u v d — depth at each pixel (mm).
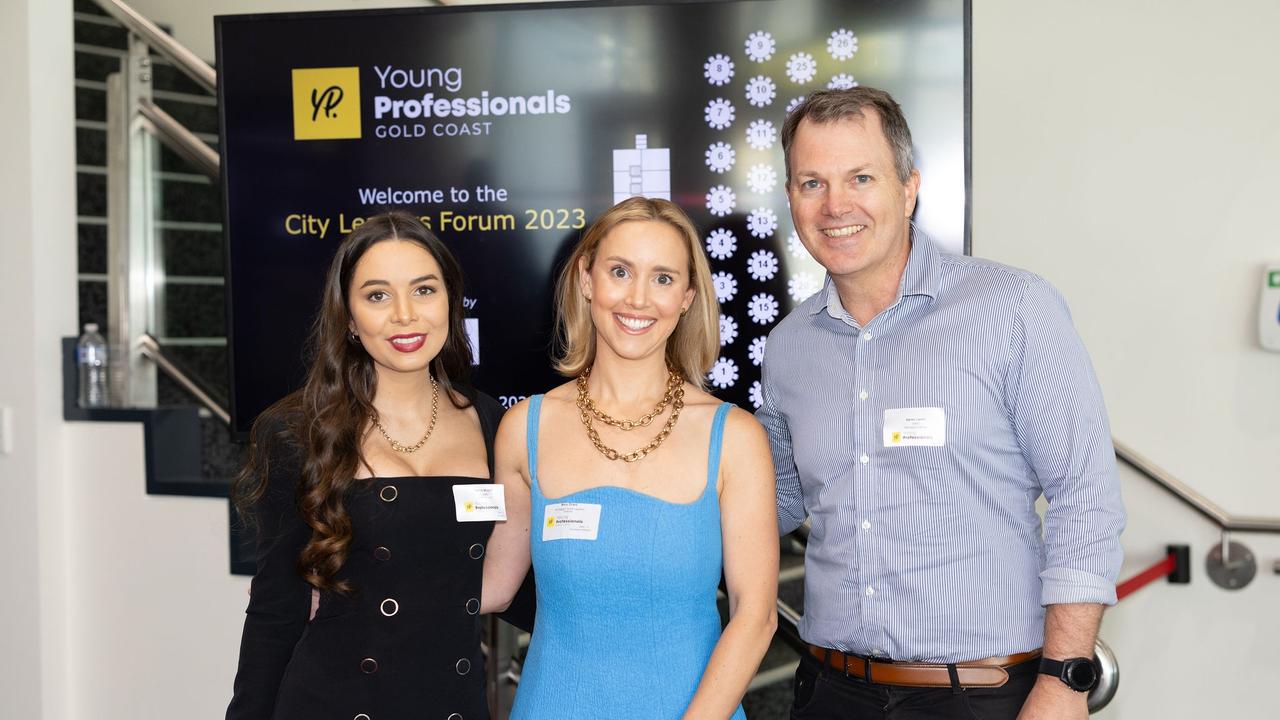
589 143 2770
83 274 3709
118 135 3746
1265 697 3584
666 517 1722
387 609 1741
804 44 2697
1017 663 1838
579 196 2781
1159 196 3660
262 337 2855
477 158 2797
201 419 3662
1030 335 1813
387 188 2814
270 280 2846
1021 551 1862
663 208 1812
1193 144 3621
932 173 2662
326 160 2820
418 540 1763
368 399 1818
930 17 2648
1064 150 3748
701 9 2719
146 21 3691
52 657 3217
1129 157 3684
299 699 1711
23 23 3248
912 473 1873
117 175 3746
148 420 3137
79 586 3252
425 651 1759
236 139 2830
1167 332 3674
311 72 2805
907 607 1864
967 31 2637
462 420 1912
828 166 1851
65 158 3334
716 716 1683
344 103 2807
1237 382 3613
